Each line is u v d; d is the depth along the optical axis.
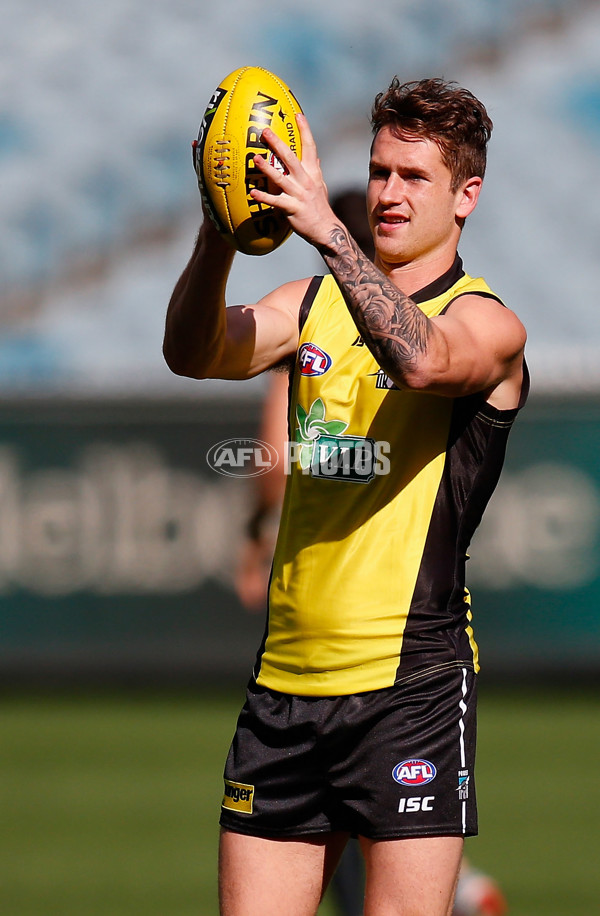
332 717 10.48
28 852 20.31
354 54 64.44
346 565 10.59
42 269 57.47
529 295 54.66
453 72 63.75
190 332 10.90
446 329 9.93
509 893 18.08
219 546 32.94
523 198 58.66
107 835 21.33
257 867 10.73
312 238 9.73
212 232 10.40
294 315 11.55
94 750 27.80
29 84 64.44
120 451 33.00
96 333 54.09
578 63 63.84
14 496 33.19
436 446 10.63
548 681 33.38
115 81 64.56
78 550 33.22
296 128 10.16
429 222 10.74
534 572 32.88
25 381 34.09
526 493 32.78
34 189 60.84
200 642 33.25
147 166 61.78
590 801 23.52
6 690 34.22
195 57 65.12
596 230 57.44
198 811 22.94
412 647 10.47
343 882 14.52
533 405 32.59
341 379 10.88
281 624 10.95
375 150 10.91
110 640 33.38
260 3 67.06
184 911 17.17
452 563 10.66
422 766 10.33
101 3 67.38
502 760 26.67
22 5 67.38
